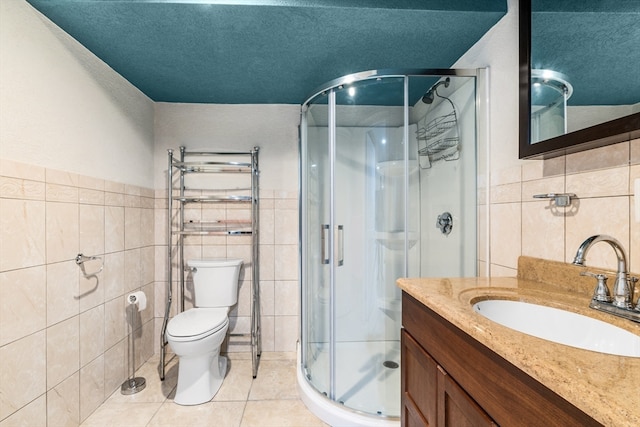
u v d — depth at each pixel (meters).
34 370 1.32
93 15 1.39
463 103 1.63
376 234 1.83
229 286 2.22
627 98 0.80
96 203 1.73
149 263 2.31
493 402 0.66
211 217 2.44
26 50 1.30
